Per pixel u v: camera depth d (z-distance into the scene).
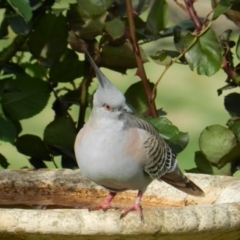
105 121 7.93
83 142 8.02
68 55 11.06
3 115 9.48
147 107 10.53
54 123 10.73
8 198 9.16
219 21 15.59
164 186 9.23
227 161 10.12
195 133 17.38
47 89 10.71
